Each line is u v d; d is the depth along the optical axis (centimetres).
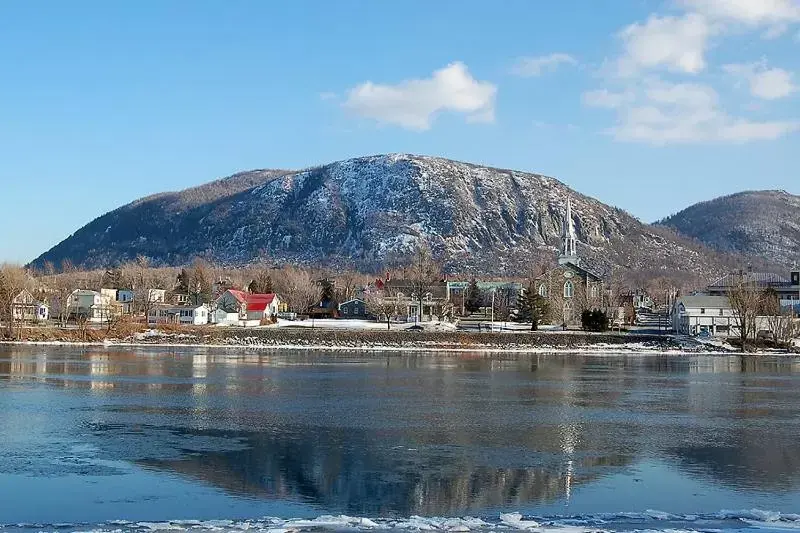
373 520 4300
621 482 5369
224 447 6250
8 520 4400
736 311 19150
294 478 5331
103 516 4497
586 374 12388
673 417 8056
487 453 6175
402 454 6100
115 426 7088
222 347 17262
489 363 14238
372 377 11419
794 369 13788
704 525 4206
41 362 13100
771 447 6550
